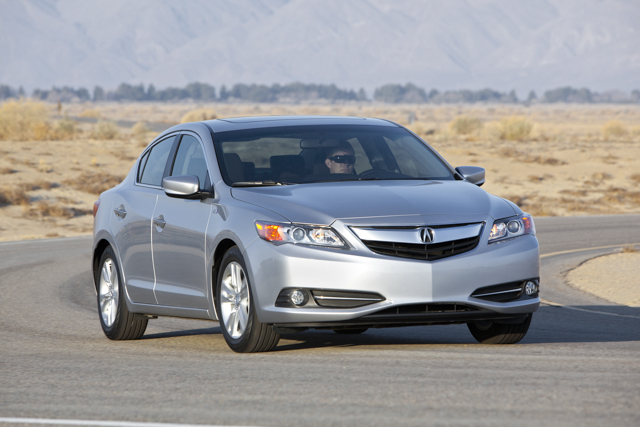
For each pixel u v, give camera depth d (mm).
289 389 14594
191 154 21297
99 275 23969
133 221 22031
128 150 145250
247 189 19062
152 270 21266
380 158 20953
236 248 18359
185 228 19906
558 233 59906
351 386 14648
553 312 27984
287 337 22328
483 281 17516
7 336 23969
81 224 83750
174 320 27656
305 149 20641
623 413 12328
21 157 124812
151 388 15188
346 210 17578
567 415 12250
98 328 25812
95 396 14711
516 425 11781
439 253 17359
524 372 15570
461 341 21047
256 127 21422
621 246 50594
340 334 22984
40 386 15820
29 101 172750
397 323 17328
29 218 84938
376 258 17016
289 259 17250
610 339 21453
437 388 14258
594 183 112750
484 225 17938
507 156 142250
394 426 11938
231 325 18891
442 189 19047
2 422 13070
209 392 14625
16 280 39625
